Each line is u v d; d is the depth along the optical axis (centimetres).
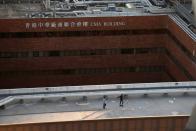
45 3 9338
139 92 5806
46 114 5259
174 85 6016
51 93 5694
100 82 9306
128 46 9112
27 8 9288
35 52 8825
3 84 8975
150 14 9006
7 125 4641
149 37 9125
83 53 9000
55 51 8888
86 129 4869
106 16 8800
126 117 4906
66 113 5300
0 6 9400
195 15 8350
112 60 9175
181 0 9350
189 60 7862
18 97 5531
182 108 5553
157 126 4934
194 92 5956
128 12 9138
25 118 5122
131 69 9331
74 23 8700
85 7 9325
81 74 9181
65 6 9356
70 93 5703
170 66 9069
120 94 5744
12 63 8831
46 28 8650
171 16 8900
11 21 8494
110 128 4897
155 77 9462
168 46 9081
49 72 9044
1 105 5319
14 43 8675
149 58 9288
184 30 8038
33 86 9081
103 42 8981
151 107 5553
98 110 5416
